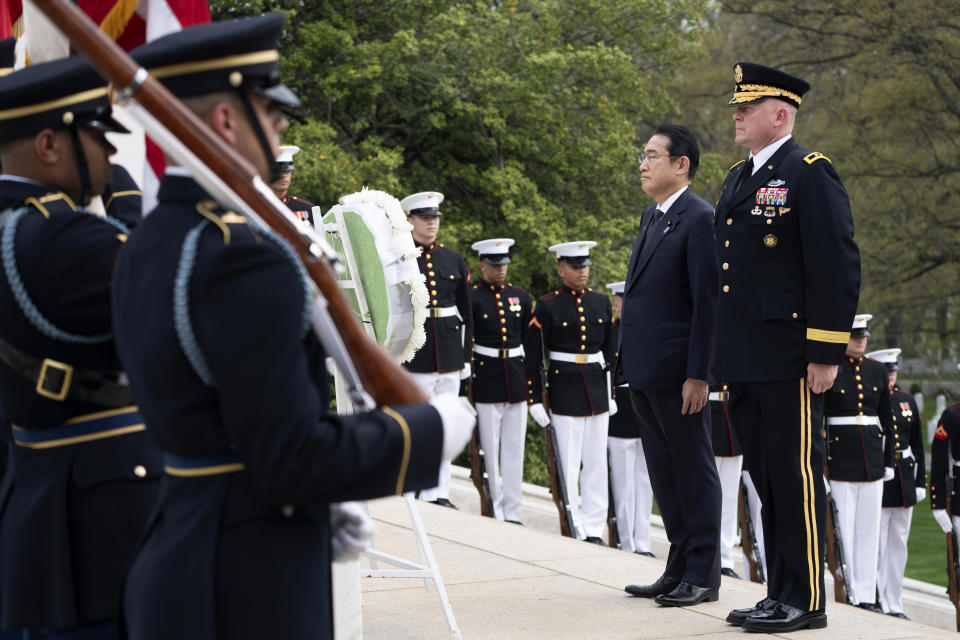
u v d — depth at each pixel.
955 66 25.02
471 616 5.61
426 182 19.22
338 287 2.26
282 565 2.21
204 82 2.22
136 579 2.28
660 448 6.01
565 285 10.94
